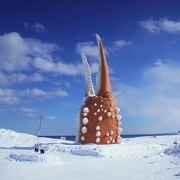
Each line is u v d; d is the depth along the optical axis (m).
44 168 15.19
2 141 39.41
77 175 13.20
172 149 22.47
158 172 13.73
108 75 29.44
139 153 22.95
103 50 29.89
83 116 27.17
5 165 15.87
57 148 24.88
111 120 27.08
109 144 26.00
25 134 45.84
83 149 22.67
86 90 29.34
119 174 13.51
